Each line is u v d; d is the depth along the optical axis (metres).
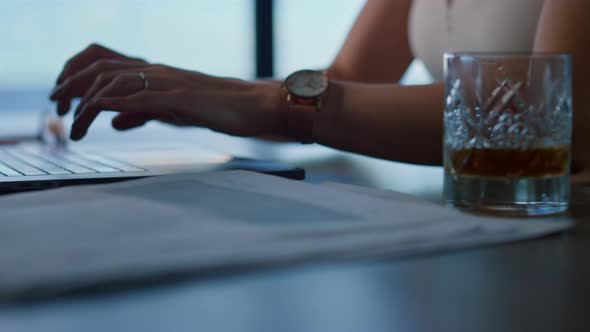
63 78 1.09
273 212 0.64
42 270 0.52
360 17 1.54
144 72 0.94
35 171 0.86
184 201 0.67
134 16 3.92
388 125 0.94
